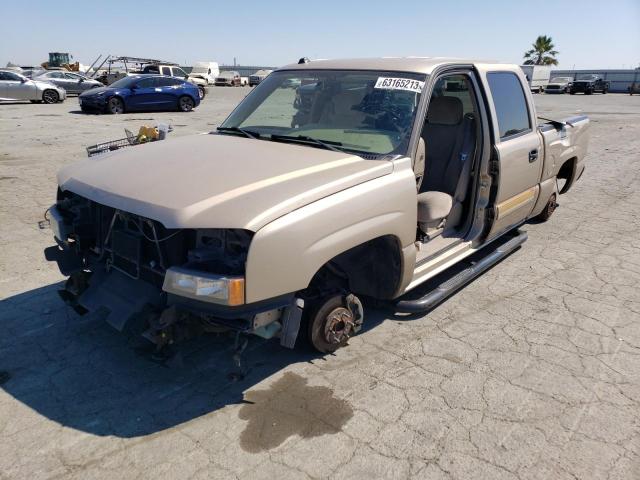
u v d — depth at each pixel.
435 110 4.34
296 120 4.02
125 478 2.48
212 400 3.06
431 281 4.41
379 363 3.45
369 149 3.48
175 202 2.71
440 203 3.86
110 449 2.66
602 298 4.46
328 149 3.52
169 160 3.30
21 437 2.74
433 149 4.41
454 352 3.60
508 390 3.19
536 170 5.02
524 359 3.53
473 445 2.73
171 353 3.11
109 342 3.63
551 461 2.64
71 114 19.00
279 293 2.74
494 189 4.30
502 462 2.62
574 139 6.07
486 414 2.97
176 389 3.15
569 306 4.31
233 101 27.91
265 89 4.38
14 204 6.76
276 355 3.52
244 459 2.61
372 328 3.90
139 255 2.96
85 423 2.85
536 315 4.15
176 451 2.66
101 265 3.34
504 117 4.49
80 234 3.41
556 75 60.56
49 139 12.46
